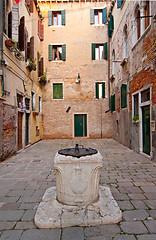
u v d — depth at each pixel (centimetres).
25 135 910
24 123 877
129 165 536
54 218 234
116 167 516
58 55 1412
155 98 562
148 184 376
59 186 267
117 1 991
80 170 256
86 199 259
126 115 902
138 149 725
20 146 831
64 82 1385
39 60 1273
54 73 1389
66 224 227
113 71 1258
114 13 1170
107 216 236
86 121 1388
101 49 1398
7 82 655
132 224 231
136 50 736
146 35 626
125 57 909
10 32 680
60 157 264
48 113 1381
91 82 1381
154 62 565
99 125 1373
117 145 984
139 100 703
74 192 258
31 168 519
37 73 1211
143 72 658
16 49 704
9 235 213
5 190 352
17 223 238
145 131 671
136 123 745
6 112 645
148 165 534
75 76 1384
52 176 441
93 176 262
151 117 586
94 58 1380
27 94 949
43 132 1373
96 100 1376
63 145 1027
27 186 373
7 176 443
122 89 951
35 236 210
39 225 226
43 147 955
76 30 1389
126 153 735
